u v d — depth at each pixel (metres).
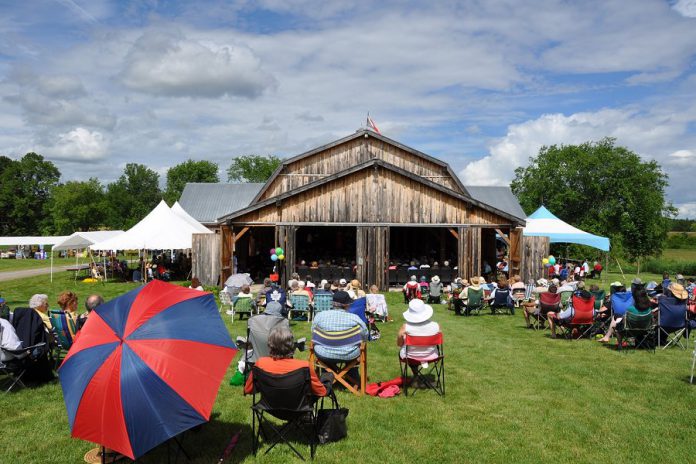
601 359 8.99
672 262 44.19
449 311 15.08
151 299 4.82
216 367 4.55
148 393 4.12
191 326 4.70
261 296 13.73
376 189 19.84
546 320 11.98
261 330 6.70
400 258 23.61
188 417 4.16
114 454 4.94
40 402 6.61
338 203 19.80
